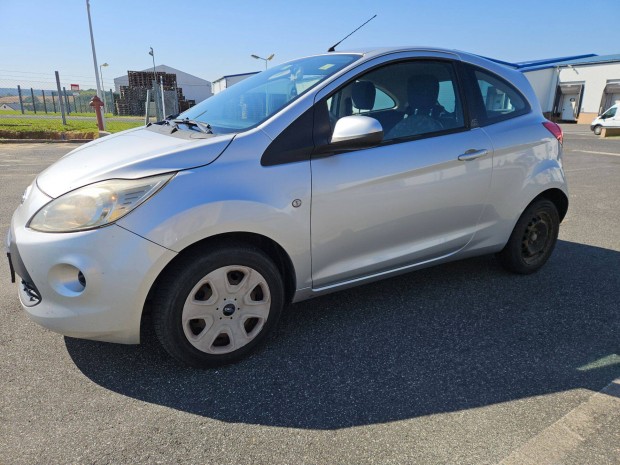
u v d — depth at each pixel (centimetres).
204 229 221
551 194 365
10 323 290
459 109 309
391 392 229
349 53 300
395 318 302
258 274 245
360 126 239
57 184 231
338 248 267
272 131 244
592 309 317
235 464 184
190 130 269
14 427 201
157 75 4431
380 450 191
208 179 225
